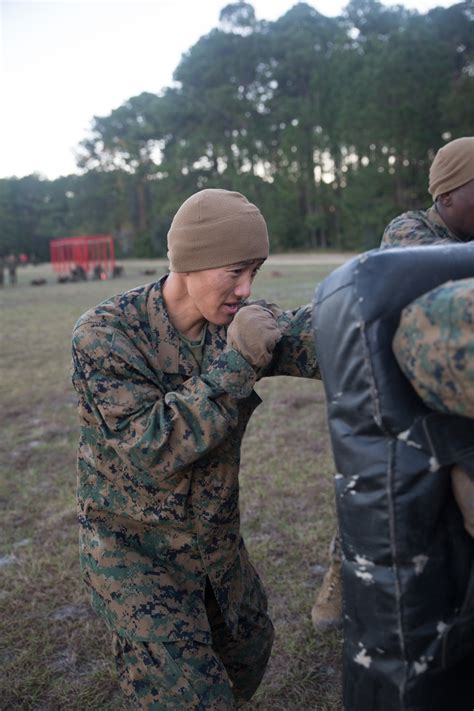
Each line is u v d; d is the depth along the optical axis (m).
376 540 0.97
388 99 39.47
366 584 1.00
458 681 1.05
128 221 73.62
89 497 1.47
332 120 50.56
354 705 1.06
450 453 0.94
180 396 1.29
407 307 0.90
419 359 0.86
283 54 61.16
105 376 1.35
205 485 1.44
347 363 0.95
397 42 39.97
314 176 53.75
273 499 3.51
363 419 0.95
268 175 60.34
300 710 2.05
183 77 67.56
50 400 6.14
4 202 79.88
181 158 61.78
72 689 2.18
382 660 1.01
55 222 84.62
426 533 0.96
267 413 5.22
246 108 59.84
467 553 1.00
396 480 0.94
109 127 74.81
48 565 2.96
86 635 2.46
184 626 1.35
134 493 1.43
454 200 2.05
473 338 0.80
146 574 1.40
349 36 56.16
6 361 8.20
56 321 12.39
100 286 25.95
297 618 2.49
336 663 2.25
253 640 1.62
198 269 1.33
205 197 1.32
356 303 0.93
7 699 2.15
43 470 4.25
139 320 1.44
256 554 2.92
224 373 1.27
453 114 38.41
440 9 52.06
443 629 0.99
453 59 50.66
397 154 40.38
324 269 27.39
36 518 3.50
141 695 1.32
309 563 2.85
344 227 50.78
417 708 1.00
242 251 1.32
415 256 0.96
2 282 29.75
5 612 2.61
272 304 1.51
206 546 1.47
